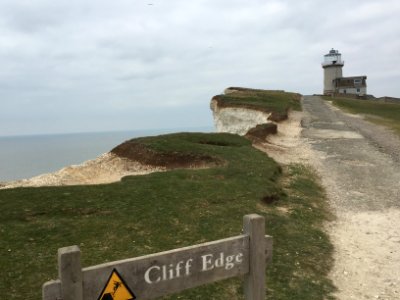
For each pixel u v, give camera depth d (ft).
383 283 29.07
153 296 13.82
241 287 26.73
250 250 15.75
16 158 550.77
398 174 67.15
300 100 248.93
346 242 37.50
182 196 45.27
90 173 68.95
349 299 26.45
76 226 36.27
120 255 30.94
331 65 402.52
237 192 48.14
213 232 36.29
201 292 25.81
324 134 117.80
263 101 192.34
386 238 38.58
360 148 93.35
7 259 29.32
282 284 27.73
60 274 12.17
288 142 102.01
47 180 64.90
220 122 175.11
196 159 69.10
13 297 24.45
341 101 248.73
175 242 33.96
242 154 71.97
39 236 33.94
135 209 40.75
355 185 60.39
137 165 71.00
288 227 39.06
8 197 43.04
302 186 57.00
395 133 122.52
